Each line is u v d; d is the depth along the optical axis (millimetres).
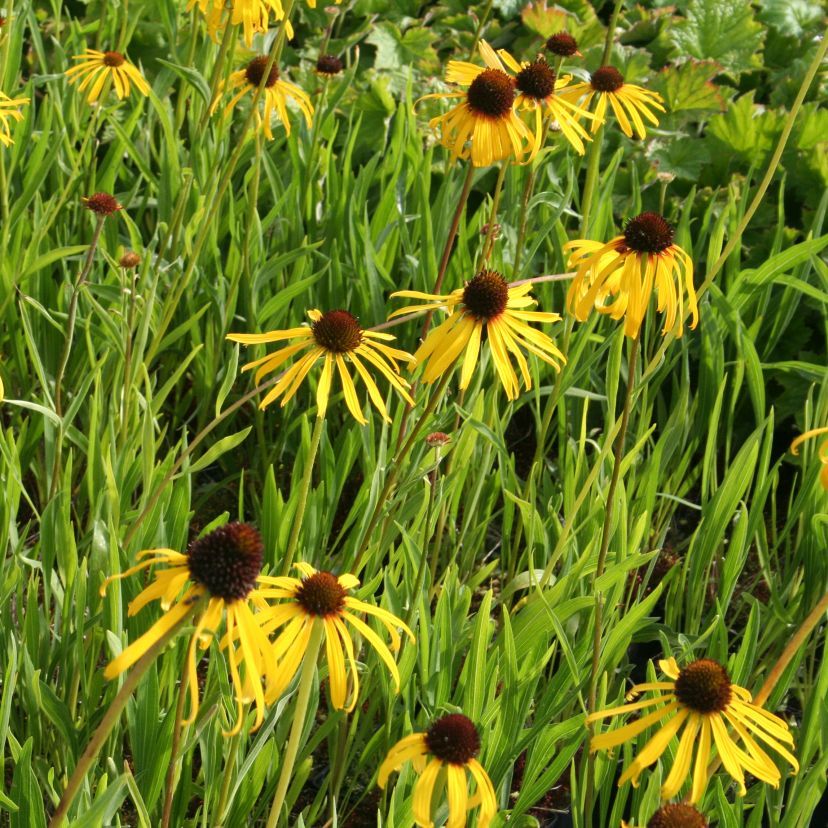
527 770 2289
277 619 1645
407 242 3664
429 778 1592
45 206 3574
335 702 1639
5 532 2400
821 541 2836
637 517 3113
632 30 5344
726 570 2799
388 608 2463
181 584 1423
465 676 2389
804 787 2072
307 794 2811
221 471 3785
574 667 2258
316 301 3740
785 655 1807
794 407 3875
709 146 4648
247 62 4766
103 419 3008
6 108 3643
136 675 1410
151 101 3666
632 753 2379
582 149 2877
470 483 3398
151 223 4211
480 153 2732
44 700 2062
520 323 2273
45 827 1917
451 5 5625
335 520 3635
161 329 3139
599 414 3918
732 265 3824
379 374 3516
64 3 5195
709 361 3527
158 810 2262
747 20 5336
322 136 4168
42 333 3451
